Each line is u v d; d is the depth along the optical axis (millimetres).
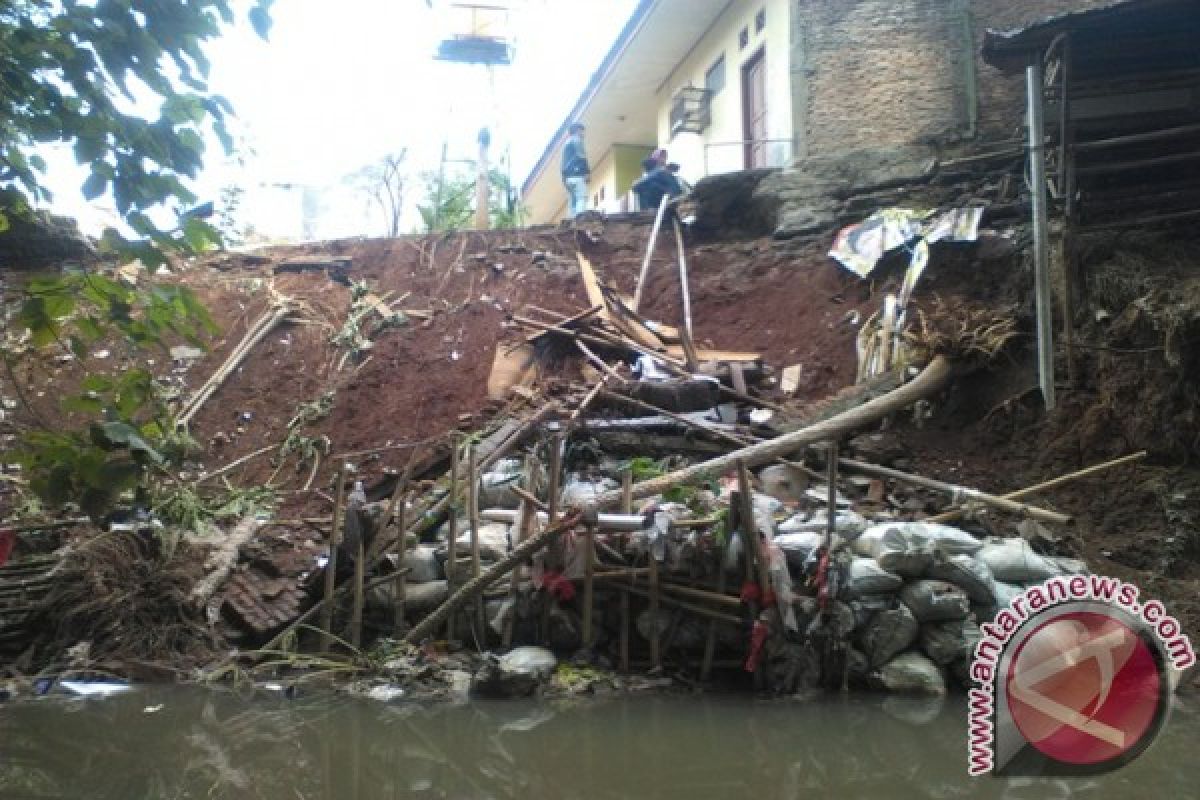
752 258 10461
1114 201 8039
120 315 2996
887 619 5402
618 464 7254
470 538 6066
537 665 5305
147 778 3619
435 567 6168
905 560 5473
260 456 8359
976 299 8641
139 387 3166
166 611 6031
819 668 5395
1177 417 7129
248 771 3721
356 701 5027
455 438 6309
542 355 9008
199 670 5629
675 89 16219
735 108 13523
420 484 7402
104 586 6004
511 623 5676
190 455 7566
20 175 2672
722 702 5047
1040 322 7188
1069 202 7672
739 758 3908
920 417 7879
